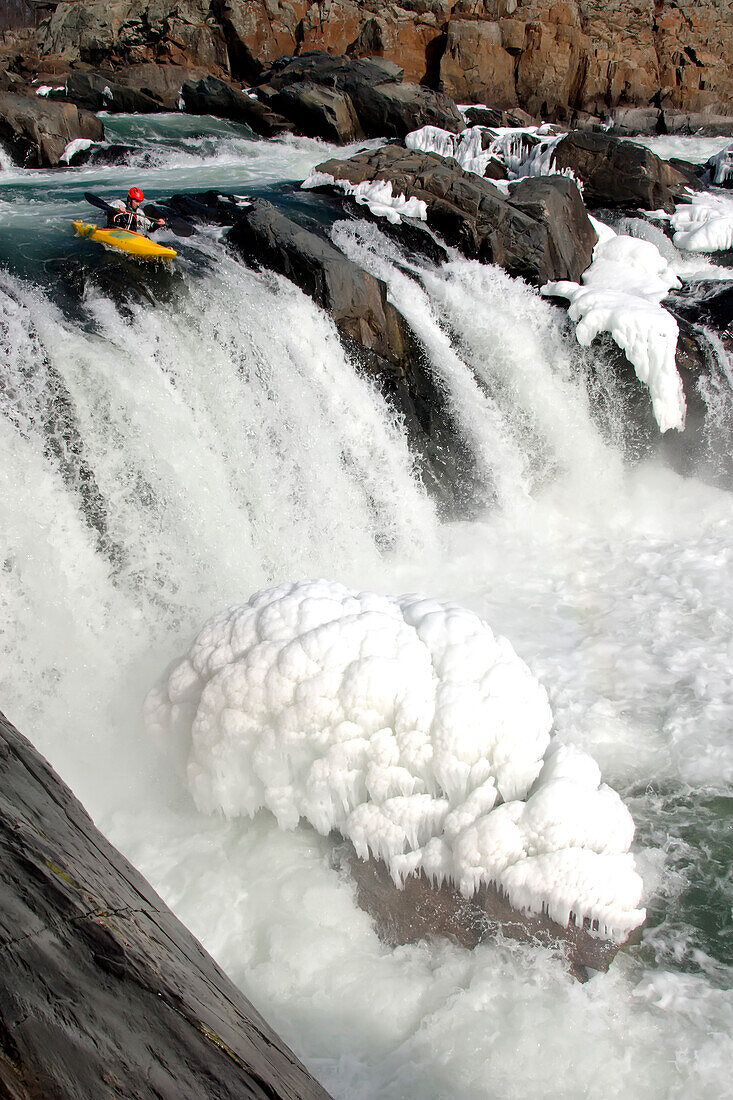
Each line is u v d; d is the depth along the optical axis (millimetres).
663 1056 3537
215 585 6723
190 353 7543
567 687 6031
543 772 4117
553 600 7273
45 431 6484
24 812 2365
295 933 3975
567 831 3799
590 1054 3514
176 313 7594
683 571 7574
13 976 1819
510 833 3803
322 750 4113
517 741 4062
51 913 2041
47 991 1850
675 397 8938
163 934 2385
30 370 6582
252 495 7469
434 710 4062
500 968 3809
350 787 4086
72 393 6645
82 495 6480
